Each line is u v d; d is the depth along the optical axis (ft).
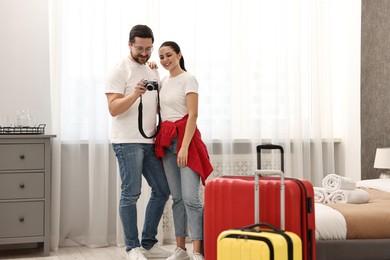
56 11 14.82
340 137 17.88
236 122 16.44
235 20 16.34
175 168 12.62
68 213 15.23
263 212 9.66
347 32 17.54
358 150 17.30
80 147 15.28
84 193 15.38
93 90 15.03
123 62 12.77
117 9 15.31
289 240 8.89
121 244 15.15
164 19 15.71
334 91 17.92
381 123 16.48
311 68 17.15
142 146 12.58
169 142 12.40
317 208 10.76
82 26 15.14
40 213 13.84
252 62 16.60
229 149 16.22
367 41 16.94
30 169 13.76
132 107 12.54
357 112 17.29
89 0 15.10
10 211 13.66
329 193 11.91
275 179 9.89
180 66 12.98
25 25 15.12
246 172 16.55
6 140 13.60
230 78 16.25
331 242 10.09
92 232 15.06
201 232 12.36
